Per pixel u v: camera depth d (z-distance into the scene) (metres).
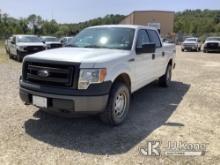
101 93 4.35
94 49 5.32
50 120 5.11
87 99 4.24
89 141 4.26
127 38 5.66
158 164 3.64
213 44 25.41
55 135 4.45
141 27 6.23
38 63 4.50
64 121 5.07
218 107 6.29
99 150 3.97
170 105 6.39
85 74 4.24
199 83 9.27
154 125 5.03
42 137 4.36
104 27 6.23
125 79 5.27
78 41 6.01
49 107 4.40
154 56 6.65
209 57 20.34
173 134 4.62
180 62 16.22
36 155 3.77
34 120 5.07
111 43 5.63
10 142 4.13
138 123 5.11
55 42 21.31
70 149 3.98
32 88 4.50
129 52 5.32
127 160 3.71
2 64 13.77
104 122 4.87
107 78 4.45
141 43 5.95
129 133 4.62
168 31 45.69
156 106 6.28
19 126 4.77
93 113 4.41
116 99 4.81
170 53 8.25
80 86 4.23
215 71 12.35
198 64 15.25
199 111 5.96
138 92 7.69
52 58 4.43
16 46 15.59
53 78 4.36
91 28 6.37
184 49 28.22
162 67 7.61
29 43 15.90
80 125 4.91
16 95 6.81
